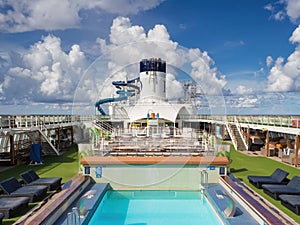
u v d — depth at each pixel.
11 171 10.42
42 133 13.54
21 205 5.57
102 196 6.84
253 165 11.61
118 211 6.36
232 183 6.90
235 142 16.72
